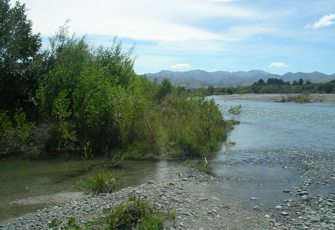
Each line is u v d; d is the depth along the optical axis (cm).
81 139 2111
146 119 2197
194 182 1469
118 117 2150
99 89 2162
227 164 1841
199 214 1083
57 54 2452
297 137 2762
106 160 1912
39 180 1530
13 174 1630
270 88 13300
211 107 3072
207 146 2170
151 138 2098
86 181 1483
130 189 1333
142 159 1944
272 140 2614
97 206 1128
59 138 2078
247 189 1398
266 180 1537
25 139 2056
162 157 1981
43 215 1073
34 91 2380
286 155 2070
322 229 985
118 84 2827
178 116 2545
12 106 2341
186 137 2078
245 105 6850
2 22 2248
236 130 3169
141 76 3478
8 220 1074
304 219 1073
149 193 1251
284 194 1339
